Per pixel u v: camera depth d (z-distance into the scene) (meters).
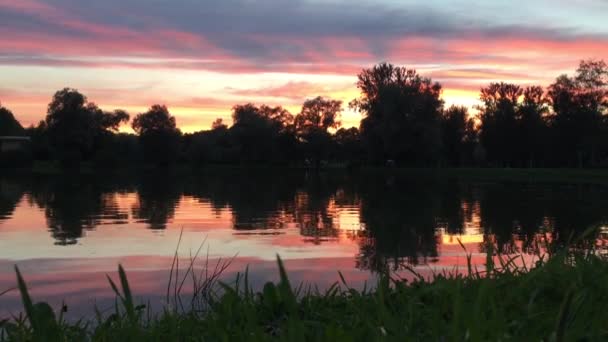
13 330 3.14
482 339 2.38
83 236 12.65
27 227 14.50
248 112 106.31
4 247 10.88
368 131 70.50
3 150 82.12
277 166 106.62
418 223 15.40
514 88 82.19
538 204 22.22
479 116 86.25
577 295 2.90
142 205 22.20
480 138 87.75
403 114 67.62
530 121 77.81
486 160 92.25
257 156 104.12
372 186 38.31
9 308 5.95
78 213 18.80
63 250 10.49
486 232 13.17
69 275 7.95
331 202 23.66
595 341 2.47
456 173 64.31
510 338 2.46
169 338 3.07
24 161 80.19
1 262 9.13
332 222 15.75
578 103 67.06
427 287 3.57
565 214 17.86
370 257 9.55
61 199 25.77
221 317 3.18
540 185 38.97
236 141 104.06
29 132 100.56
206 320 3.31
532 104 80.00
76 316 5.38
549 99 75.38
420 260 9.14
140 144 101.62
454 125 90.88
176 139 103.50
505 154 81.06
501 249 10.09
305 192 31.33
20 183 42.84
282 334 2.54
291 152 102.44
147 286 7.00
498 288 3.52
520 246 10.55
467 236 12.48
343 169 95.88
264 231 13.66
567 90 68.75
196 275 7.85
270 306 3.45
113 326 3.33
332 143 100.25
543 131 76.50
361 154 90.88
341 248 10.69
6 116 107.06
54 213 18.77
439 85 69.94
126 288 3.04
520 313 3.05
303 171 83.50
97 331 3.25
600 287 3.36
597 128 65.88
